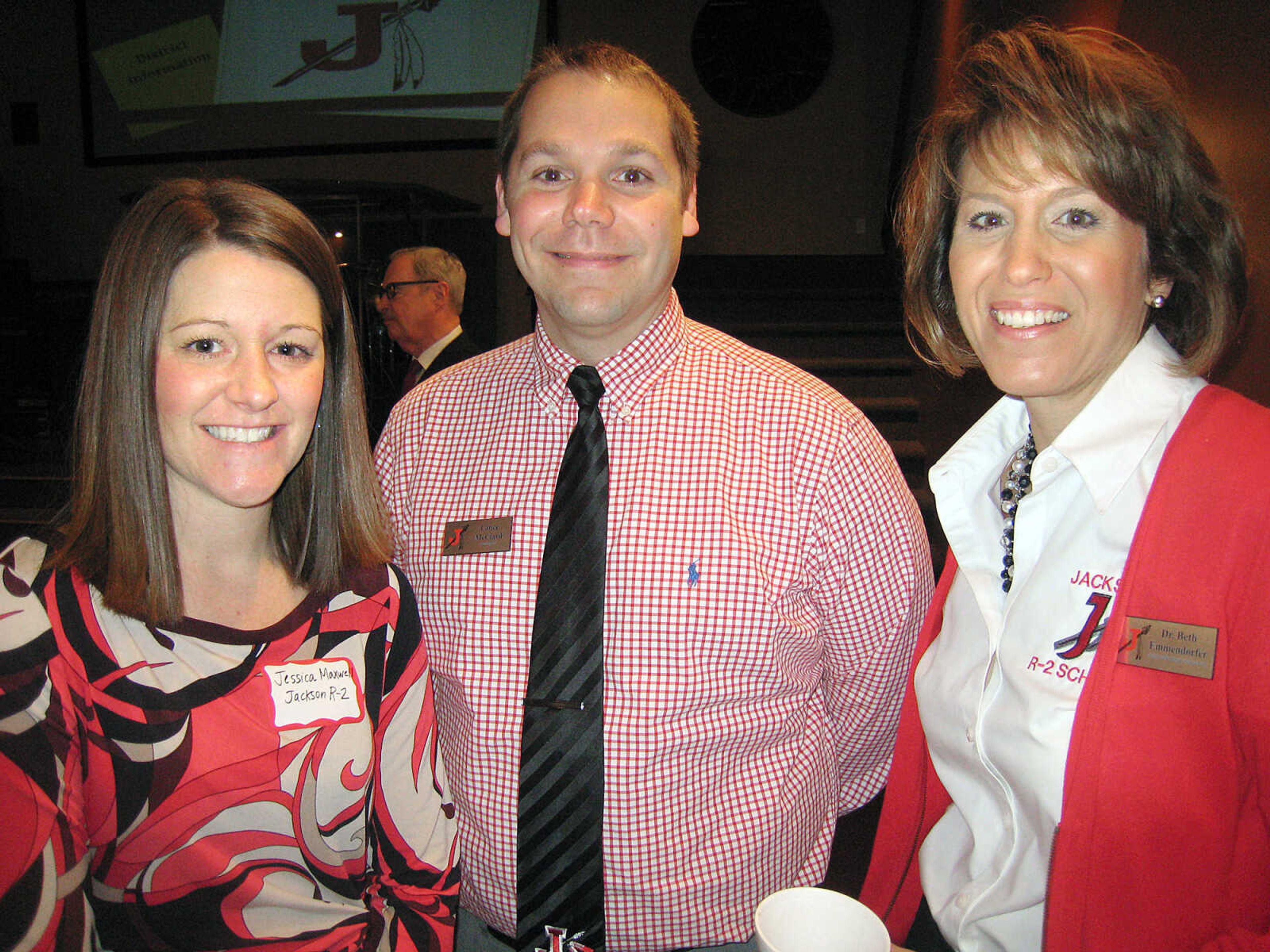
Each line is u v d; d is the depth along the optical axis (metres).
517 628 1.29
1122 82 0.89
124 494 0.91
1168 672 0.87
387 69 7.68
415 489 1.42
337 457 1.08
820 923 0.83
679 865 1.23
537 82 1.28
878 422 5.73
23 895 0.81
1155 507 0.90
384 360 5.53
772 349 6.35
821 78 8.27
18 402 7.05
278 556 1.06
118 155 8.05
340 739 1.01
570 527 1.28
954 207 1.13
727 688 1.25
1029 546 1.05
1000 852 1.06
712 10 8.24
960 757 1.11
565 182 1.23
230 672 0.96
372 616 1.09
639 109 1.22
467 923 1.36
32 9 7.97
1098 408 0.98
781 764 1.30
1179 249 0.95
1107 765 0.90
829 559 1.32
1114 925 0.90
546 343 1.35
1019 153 0.93
